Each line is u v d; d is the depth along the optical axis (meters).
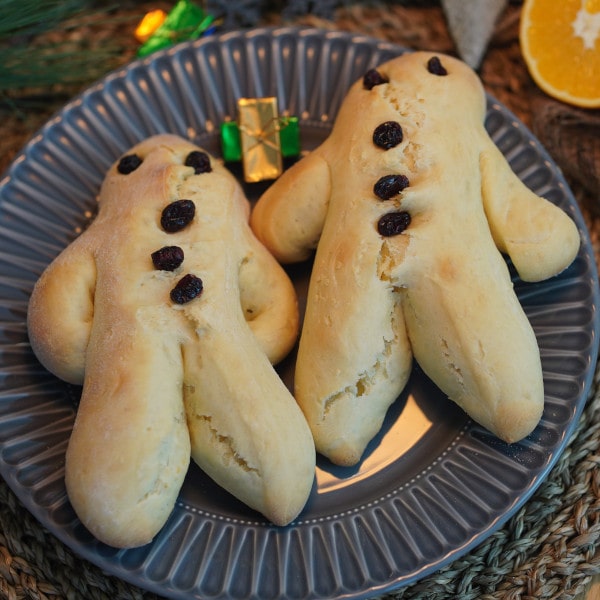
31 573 0.29
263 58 0.37
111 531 0.25
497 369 0.27
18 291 0.33
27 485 0.28
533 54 0.38
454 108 0.31
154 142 0.33
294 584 0.27
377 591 0.27
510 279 0.30
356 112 0.31
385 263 0.28
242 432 0.26
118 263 0.28
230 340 0.27
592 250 0.33
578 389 0.30
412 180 0.29
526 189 0.32
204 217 0.29
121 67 0.37
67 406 0.31
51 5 0.39
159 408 0.26
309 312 0.29
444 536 0.28
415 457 0.30
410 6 0.42
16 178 0.34
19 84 0.38
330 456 0.29
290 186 0.32
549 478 0.31
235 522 0.28
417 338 0.29
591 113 0.37
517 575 0.29
